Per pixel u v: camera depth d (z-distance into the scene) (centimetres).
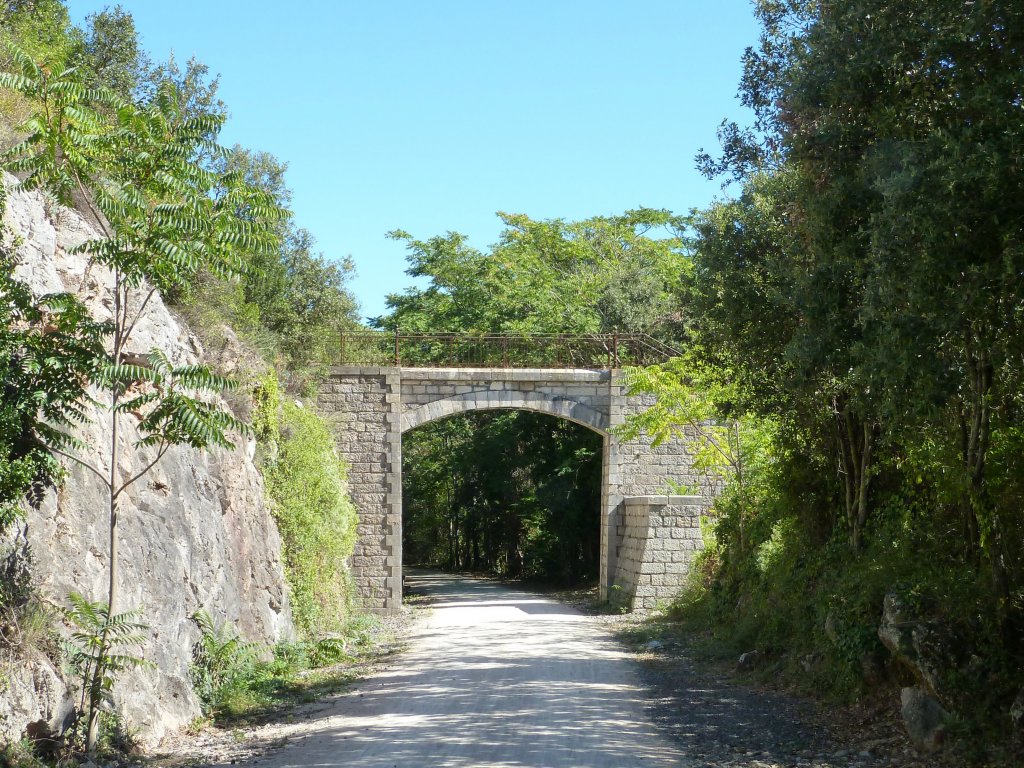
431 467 5578
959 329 888
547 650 1872
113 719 1020
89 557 1109
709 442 2681
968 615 1074
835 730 1104
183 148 983
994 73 905
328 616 2248
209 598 1453
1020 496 1113
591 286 4422
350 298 3116
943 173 837
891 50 964
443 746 998
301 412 2391
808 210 1123
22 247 1144
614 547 2961
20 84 936
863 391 1148
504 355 3042
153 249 964
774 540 1895
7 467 910
